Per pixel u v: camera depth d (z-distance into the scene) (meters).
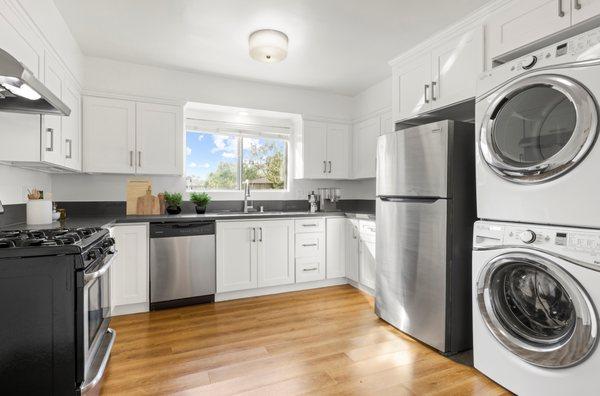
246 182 3.86
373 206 4.15
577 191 1.42
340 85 3.88
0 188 2.19
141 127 3.19
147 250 2.86
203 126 3.82
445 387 1.77
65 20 2.43
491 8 2.07
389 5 2.26
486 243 1.81
